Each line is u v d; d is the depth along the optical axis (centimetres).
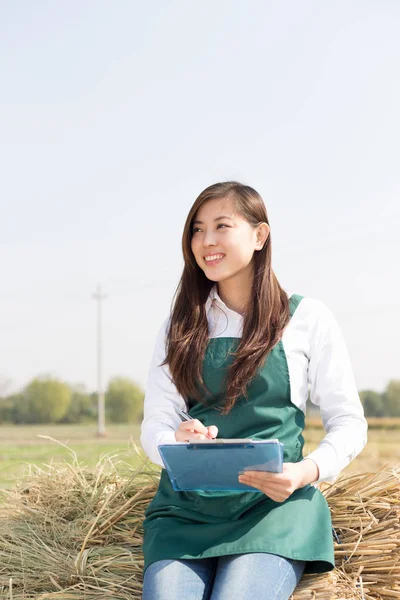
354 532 280
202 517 261
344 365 285
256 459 235
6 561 291
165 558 249
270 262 293
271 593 234
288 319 283
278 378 273
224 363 278
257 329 278
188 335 284
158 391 293
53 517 322
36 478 358
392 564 266
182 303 294
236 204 288
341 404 279
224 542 249
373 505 285
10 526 318
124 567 278
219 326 287
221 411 273
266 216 296
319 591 252
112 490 332
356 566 270
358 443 270
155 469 343
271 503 259
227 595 230
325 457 258
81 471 350
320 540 254
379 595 262
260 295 284
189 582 240
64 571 278
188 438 258
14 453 1731
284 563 244
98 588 264
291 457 269
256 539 248
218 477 246
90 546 300
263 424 271
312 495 265
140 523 307
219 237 285
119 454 365
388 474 303
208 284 298
